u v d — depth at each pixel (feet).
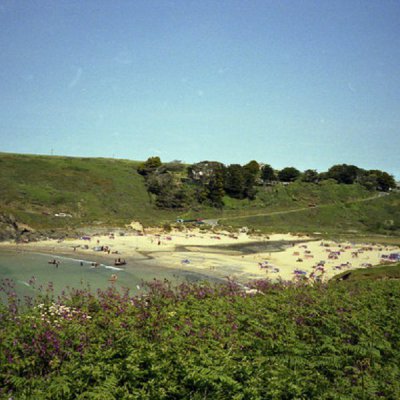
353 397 38.68
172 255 297.12
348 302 74.49
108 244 335.26
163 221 472.85
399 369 46.24
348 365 47.03
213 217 528.22
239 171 608.19
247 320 61.31
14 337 48.01
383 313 65.92
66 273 214.28
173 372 40.55
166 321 57.52
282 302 73.26
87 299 69.31
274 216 548.72
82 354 44.52
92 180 533.55
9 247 304.09
